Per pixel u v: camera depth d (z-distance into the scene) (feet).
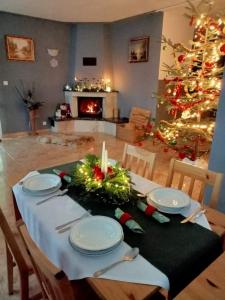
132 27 16.76
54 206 4.25
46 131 19.27
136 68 17.28
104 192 4.29
